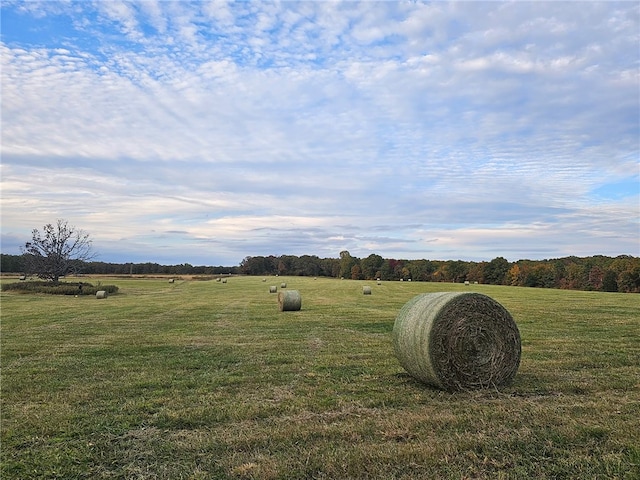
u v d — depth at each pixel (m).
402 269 90.56
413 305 8.34
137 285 55.09
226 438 5.39
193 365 9.59
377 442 5.20
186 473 4.58
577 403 6.45
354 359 10.00
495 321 7.66
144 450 5.14
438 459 4.71
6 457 5.03
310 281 69.81
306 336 13.67
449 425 5.64
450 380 7.32
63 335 14.60
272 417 6.16
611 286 54.97
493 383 7.48
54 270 45.12
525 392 7.19
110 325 17.28
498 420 5.73
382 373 8.62
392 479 4.37
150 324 17.48
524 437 5.14
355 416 6.10
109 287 41.34
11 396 7.41
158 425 5.93
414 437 5.32
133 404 6.80
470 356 7.45
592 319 16.78
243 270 110.75
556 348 10.73
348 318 18.78
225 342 12.69
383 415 6.12
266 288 49.06
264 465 4.66
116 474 4.60
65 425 5.95
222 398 7.07
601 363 9.10
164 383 8.08
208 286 53.75
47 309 24.97
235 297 34.84
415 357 7.69
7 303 29.89
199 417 6.17
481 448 4.95
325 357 10.23
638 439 5.04
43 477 4.59
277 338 13.34
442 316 7.41
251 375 8.59
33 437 5.56
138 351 11.44
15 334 14.95
